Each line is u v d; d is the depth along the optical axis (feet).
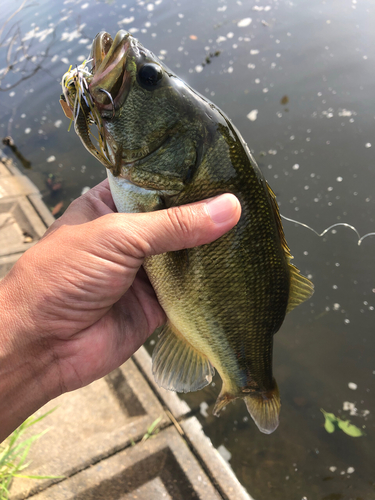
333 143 2.08
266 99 2.48
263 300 0.72
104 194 0.87
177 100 0.63
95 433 1.07
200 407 1.27
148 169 0.65
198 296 0.70
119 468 0.98
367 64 2.51
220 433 1.22
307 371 1.40
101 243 0.63
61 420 1.10
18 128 3.02
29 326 0.62
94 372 0.72
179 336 0.81
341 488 1.11
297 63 2.69
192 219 0.62
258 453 1.19
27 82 3.50
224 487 0.96
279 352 1.47
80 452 1.01
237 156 0.65
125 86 0.62
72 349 0.67
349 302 1.55
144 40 3.36
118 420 1.09
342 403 1.30
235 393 0.83
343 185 1.88
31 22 4.23
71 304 0.63
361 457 1.17
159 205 0.67
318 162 2.01
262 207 0.68
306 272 1.65
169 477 0.98
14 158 2.69
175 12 3.70
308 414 1.29
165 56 3.09
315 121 2.23
